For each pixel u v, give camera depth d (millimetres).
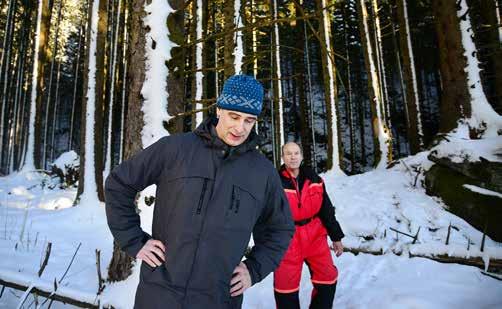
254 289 3561
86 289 2879
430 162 6453
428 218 5156
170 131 2814
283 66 25719
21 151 19484
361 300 3150
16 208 8203
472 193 5004
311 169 2656
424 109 20344
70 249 4594
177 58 2943
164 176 1290
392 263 3953
